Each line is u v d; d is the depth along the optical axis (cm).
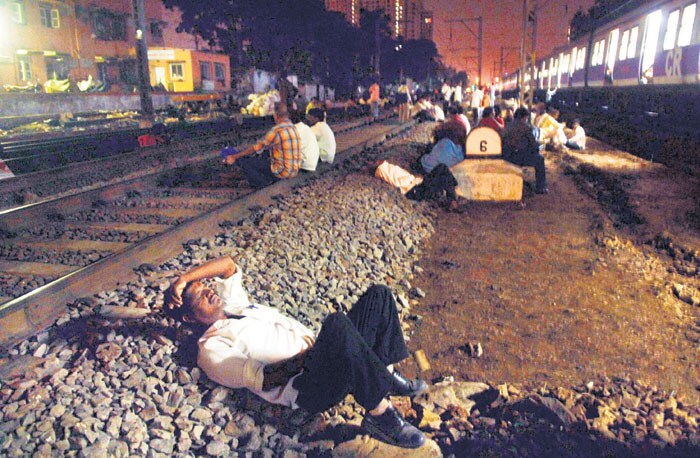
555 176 1323
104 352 357
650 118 2247
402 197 1006
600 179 1235
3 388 321
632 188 1098
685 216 884
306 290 534
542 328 519
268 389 337
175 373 352
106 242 631
